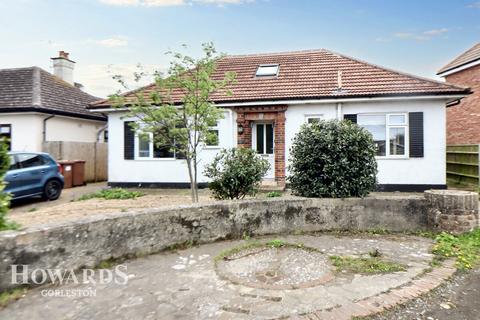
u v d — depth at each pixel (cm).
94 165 1627
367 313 300
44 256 361
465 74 1495
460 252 462
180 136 789
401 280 372
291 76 1355
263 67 1473
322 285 359
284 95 1220
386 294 337
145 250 460
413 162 1152
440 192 570
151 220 468
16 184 925
